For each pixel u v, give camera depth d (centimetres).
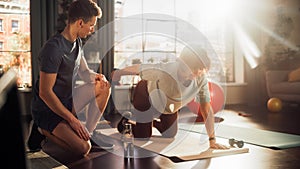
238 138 300
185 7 595
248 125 382
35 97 248
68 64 238
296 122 405
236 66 672
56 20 504
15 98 57
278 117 454
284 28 637
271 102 517
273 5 652
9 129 55
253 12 663
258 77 641
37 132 267
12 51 510
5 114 54
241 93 659
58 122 238
